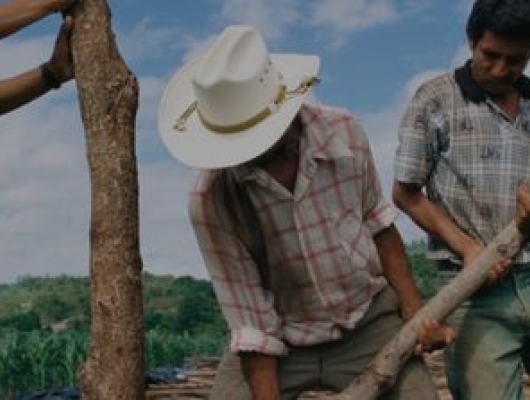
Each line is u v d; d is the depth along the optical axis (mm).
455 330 3754
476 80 3670
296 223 3295
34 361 17953
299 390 3580
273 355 3453
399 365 3385
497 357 3688
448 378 3885
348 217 3369
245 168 3242
